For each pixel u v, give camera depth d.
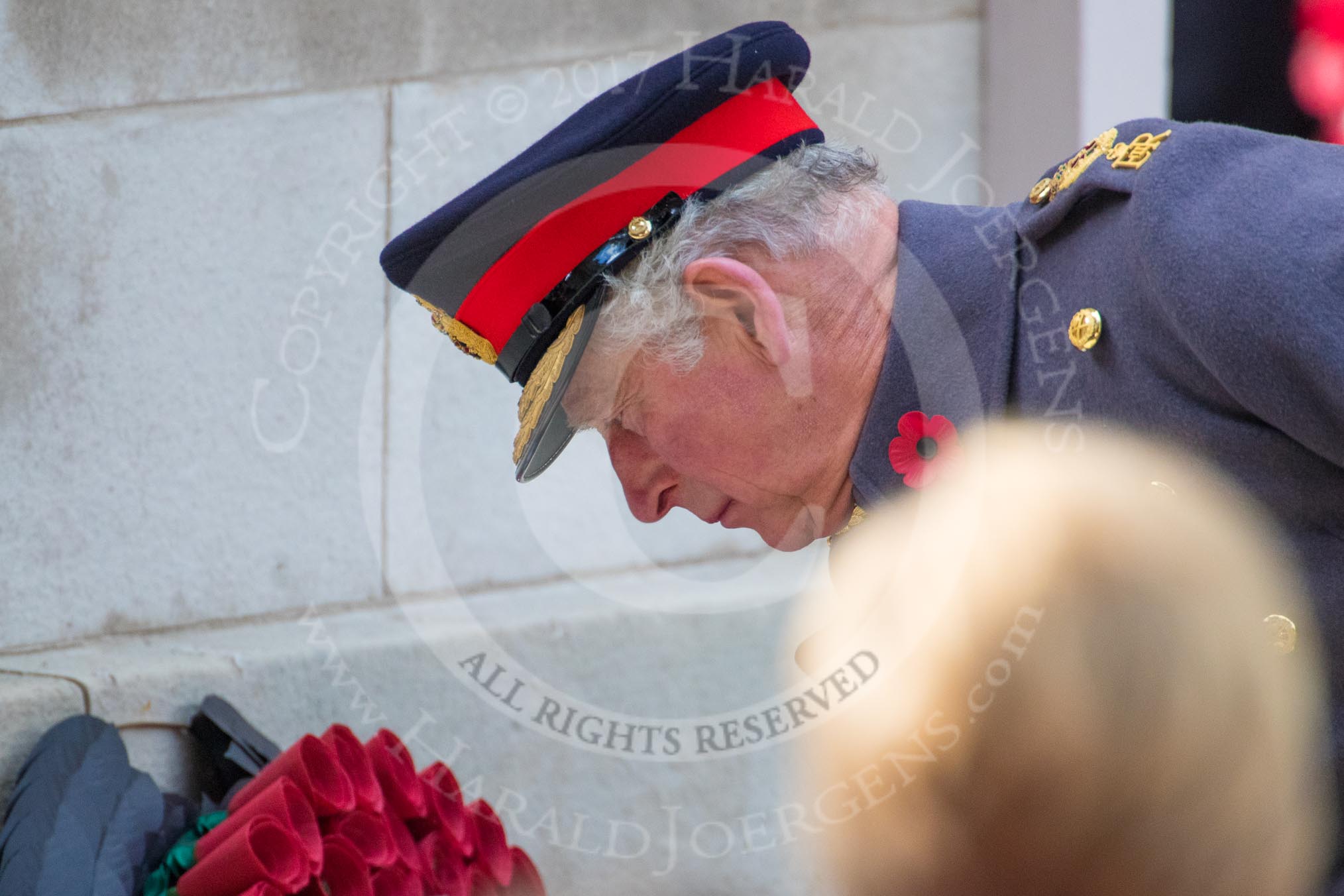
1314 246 3.31
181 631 7.10
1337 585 3.45
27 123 6.47
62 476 6.75
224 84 6.86
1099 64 7.91
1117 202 3.86
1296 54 8.23
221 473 7.12
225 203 6.95
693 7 7.59
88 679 6.30
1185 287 3.45
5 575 6.64
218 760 6.40
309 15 6.93
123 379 6.85
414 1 7.08
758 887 7.46
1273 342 3.28
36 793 5.38
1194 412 3.57
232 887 4.77
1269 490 3.52
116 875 5.18
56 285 6.64
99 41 6.56
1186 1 8.16
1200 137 3.74
